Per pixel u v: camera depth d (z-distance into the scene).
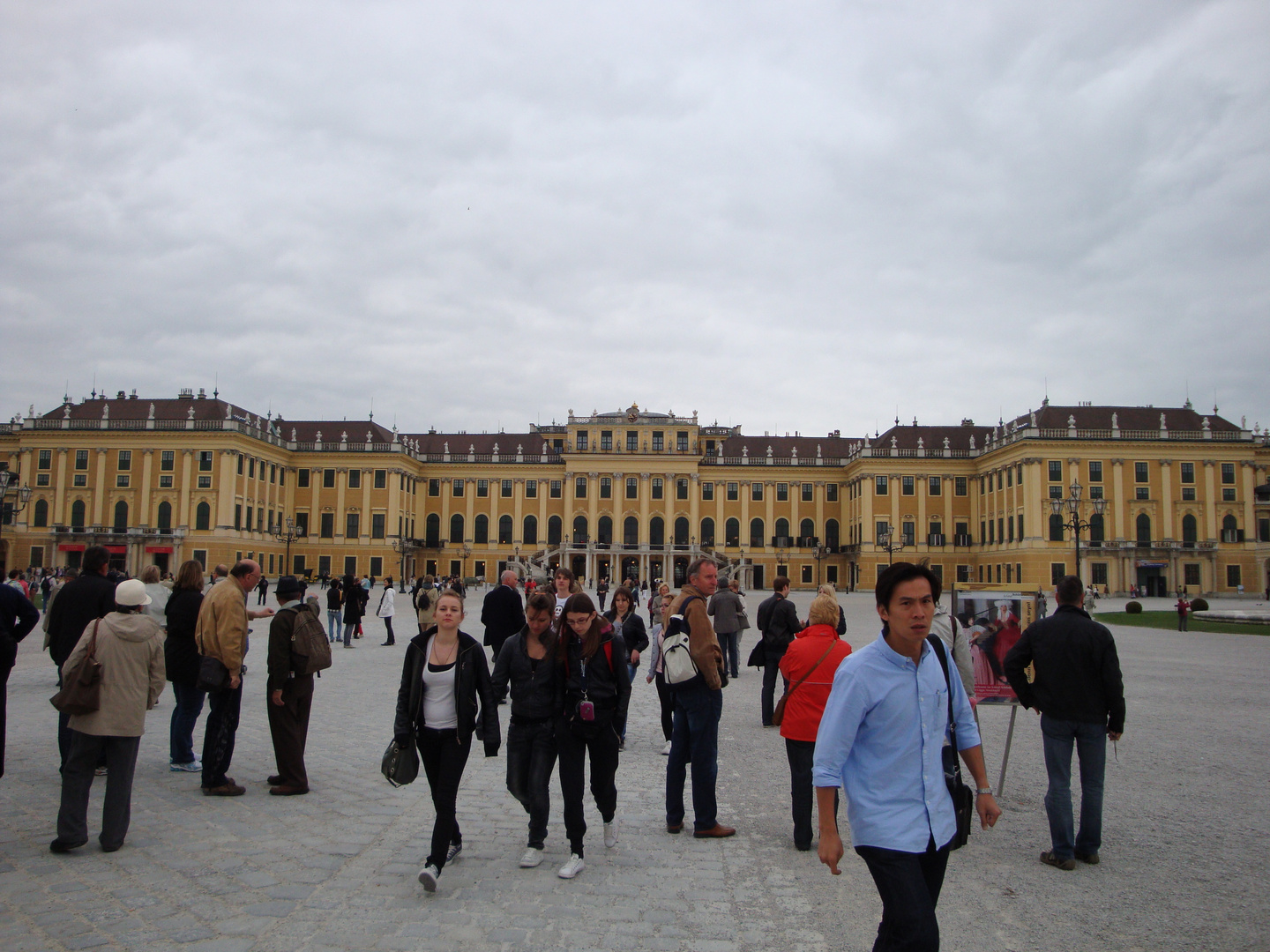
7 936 6.51
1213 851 8.96
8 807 9.97
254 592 67.38
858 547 99.31
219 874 7.87
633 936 6.71
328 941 6.51
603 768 8.84
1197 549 81.50
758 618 15.98
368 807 10.18
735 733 15.12
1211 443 83.00
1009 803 10.82
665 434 106.38
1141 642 36.12
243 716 16.12
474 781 11.62
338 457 100.12
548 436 114.88
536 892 7.61
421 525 108.38
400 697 8.02
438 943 6.50
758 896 7.61
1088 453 83.00
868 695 5.03
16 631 9.60
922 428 104.81
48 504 87.44
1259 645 34.41
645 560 104.50
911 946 4.65
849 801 5.08
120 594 8.58
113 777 8.47
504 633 15.42
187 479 86.31
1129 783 11.81
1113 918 7.20
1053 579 81.69
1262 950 6.60
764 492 106.56
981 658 11.41
